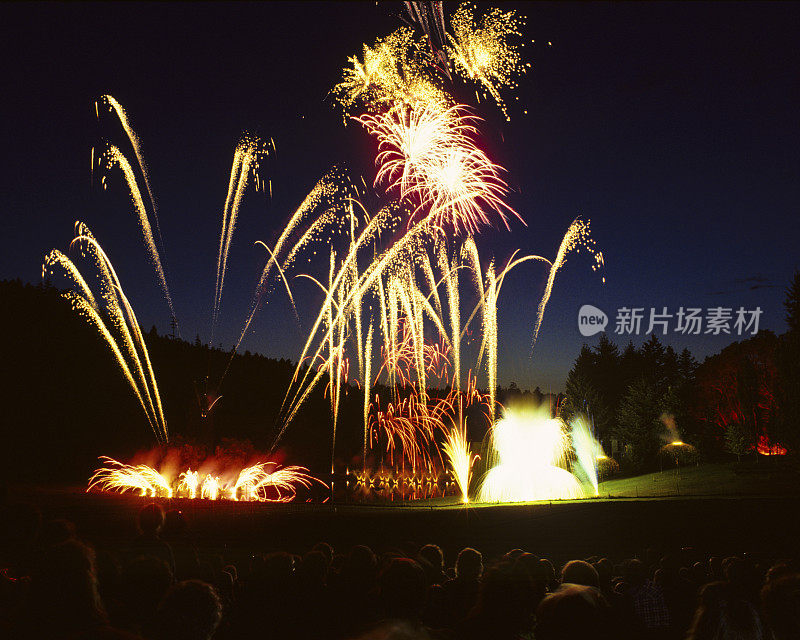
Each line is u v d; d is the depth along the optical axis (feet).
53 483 142.72
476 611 13.48
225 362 259.19
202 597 11.68
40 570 11.10
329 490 171.01
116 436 184.55
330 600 16.84
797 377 141.28
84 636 9.91
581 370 256.73
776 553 68.13
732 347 225.15
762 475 150.00
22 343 173.68
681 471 180.96
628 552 71.51
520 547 73.67
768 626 13.78
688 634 15.01
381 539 76.95
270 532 77.15
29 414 166.71
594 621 10.37
